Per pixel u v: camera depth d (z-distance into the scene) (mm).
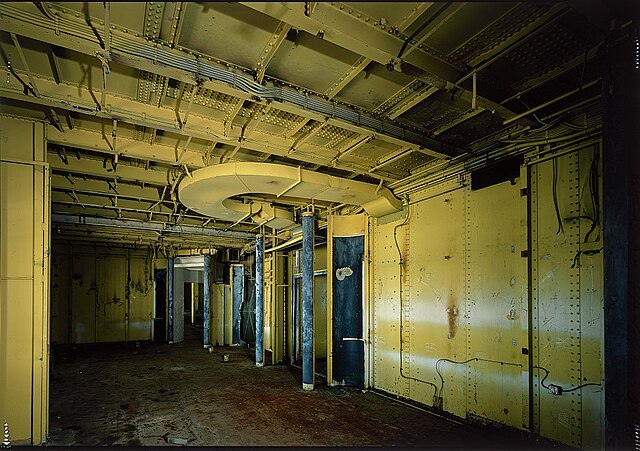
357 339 6215
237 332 11188
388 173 5449
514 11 2434
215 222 8828
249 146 4250
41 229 3838
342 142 4520
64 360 8617
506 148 4070
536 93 3410
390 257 5844
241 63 3039
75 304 11367
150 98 3553
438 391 4805
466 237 4562
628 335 2266
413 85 3346
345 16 2438
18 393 3615
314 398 5527
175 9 2438
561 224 3553
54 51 2883
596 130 3277
